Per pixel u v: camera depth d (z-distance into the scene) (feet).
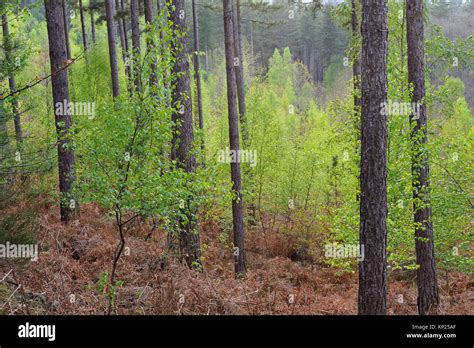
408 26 32.42
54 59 33.37
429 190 32.65
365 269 21.45
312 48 213.87
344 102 39.68
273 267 46.75
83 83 60.23
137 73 21.17
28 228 24.68
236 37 66.85
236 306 25.18
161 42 20.97
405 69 35.65
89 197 20.03
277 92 169.17
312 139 71.20
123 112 20.43
